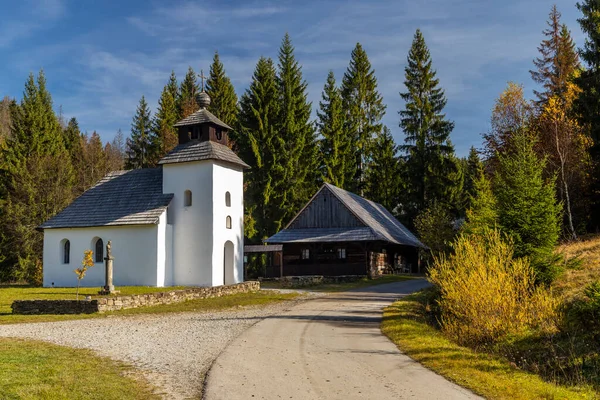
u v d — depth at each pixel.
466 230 24.64
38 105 52.03
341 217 42.78
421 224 40.06
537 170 21.30
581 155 39.00
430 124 64.38
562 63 47.66
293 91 56.22
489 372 10.99
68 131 69.69
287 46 56.12
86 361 11.54
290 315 19.78
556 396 9.59
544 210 20.45
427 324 17.98
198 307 23.41
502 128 46.06
